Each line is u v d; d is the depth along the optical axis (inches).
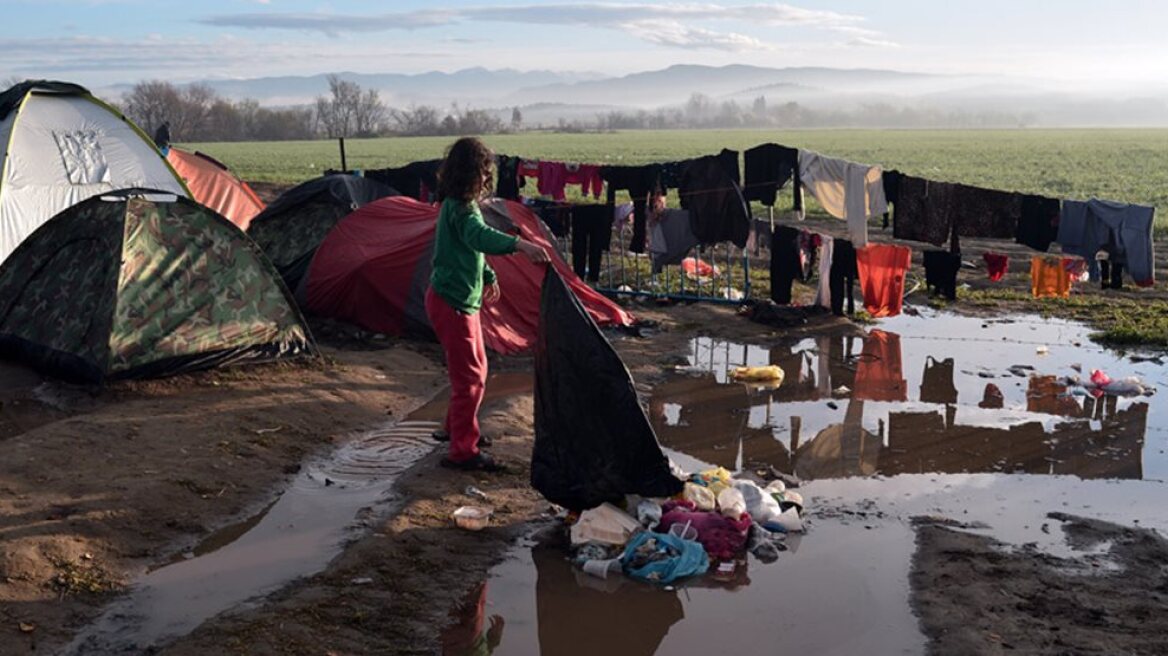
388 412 349.4
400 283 450.0
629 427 254.7
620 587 227.8
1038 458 324.5
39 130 487.2
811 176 522.6
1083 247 496.4
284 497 269.0
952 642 200.1
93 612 203.0
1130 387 402.0
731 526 249.6
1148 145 3627.0
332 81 5374.0
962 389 409.1
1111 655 193.6
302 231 522.9
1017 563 239.6
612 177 559.8
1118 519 272.7
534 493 279.9
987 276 690.2
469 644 199.5
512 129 6727.4
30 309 355.9
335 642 195.2
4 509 236.4
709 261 721.0
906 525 266.7
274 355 376.8
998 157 2822.3
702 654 198.7
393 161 2536.9
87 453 275.7
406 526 250.5
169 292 350.9
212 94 5044.3
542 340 262.4
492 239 261.4
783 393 402.0
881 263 517.3
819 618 213.3
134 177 509.0
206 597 211.6
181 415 314.5
